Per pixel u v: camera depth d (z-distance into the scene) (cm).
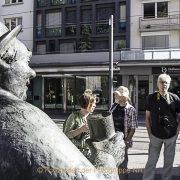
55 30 2162
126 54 1700
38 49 2216
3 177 71
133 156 639
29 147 72
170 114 378
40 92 2055
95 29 2055
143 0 1955
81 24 2098
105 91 1872
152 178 391
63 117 1581
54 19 2170
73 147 79
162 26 1925
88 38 2033
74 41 2097
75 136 255
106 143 96
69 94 2005
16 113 78
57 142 75
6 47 86
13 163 71
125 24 2009
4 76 87
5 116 77
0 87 87
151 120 389
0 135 74
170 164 381
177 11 1911
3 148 72
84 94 282
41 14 2192
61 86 2023
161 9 1944
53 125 81
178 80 1755
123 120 371
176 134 383
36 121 78
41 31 2188
